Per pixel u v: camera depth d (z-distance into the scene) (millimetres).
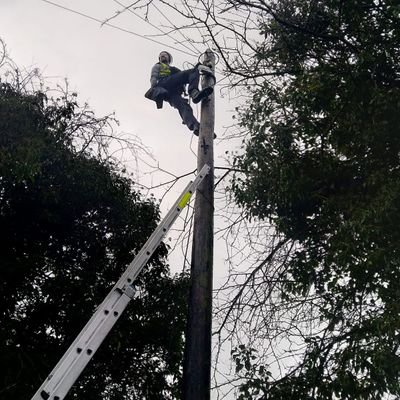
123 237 7746
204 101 7254
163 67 8367
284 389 6586
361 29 6980
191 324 5598
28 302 7020
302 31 7141
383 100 6508
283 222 7930
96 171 7617
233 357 7133
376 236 6234
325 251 7586
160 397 7270
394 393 5781
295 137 7613
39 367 6465
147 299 7551
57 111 7605
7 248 7176
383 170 6762
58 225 7535
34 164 6680
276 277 7734
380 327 5797
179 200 5207
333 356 6504
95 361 7012
